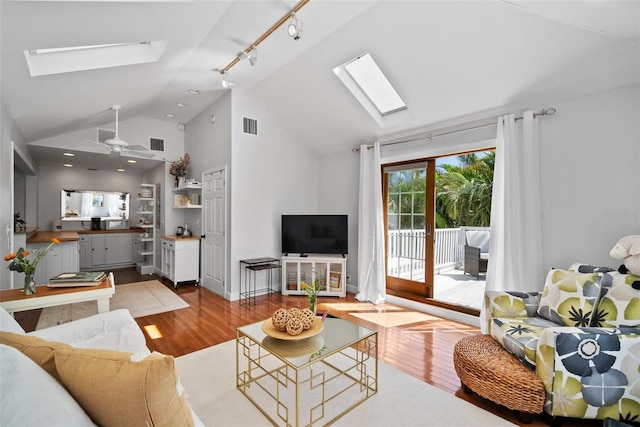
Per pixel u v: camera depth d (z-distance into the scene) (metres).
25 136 3.95
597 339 1.65
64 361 0.82
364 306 3.99
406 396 2.02
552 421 1.74
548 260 2.75
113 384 0.73
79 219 6.39
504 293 2.41
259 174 4.51
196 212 5.29
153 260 6.04
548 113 2.71
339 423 1.74
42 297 1.99
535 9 1.96
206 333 3.01
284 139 4.80
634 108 2.31
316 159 5.24
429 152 3.72
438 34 2.61
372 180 4.29
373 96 3.86
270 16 2.55
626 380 1.65
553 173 2.72
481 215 7.26
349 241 4.72
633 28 1.86
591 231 2.52
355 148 4.52
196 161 5.23
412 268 4.14
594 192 2.50
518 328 2.07
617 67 2.28
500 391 1.79
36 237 4.28
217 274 4.52
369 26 2.77
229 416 1.80
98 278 2.29
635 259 1.92
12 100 2.75
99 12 1.77
